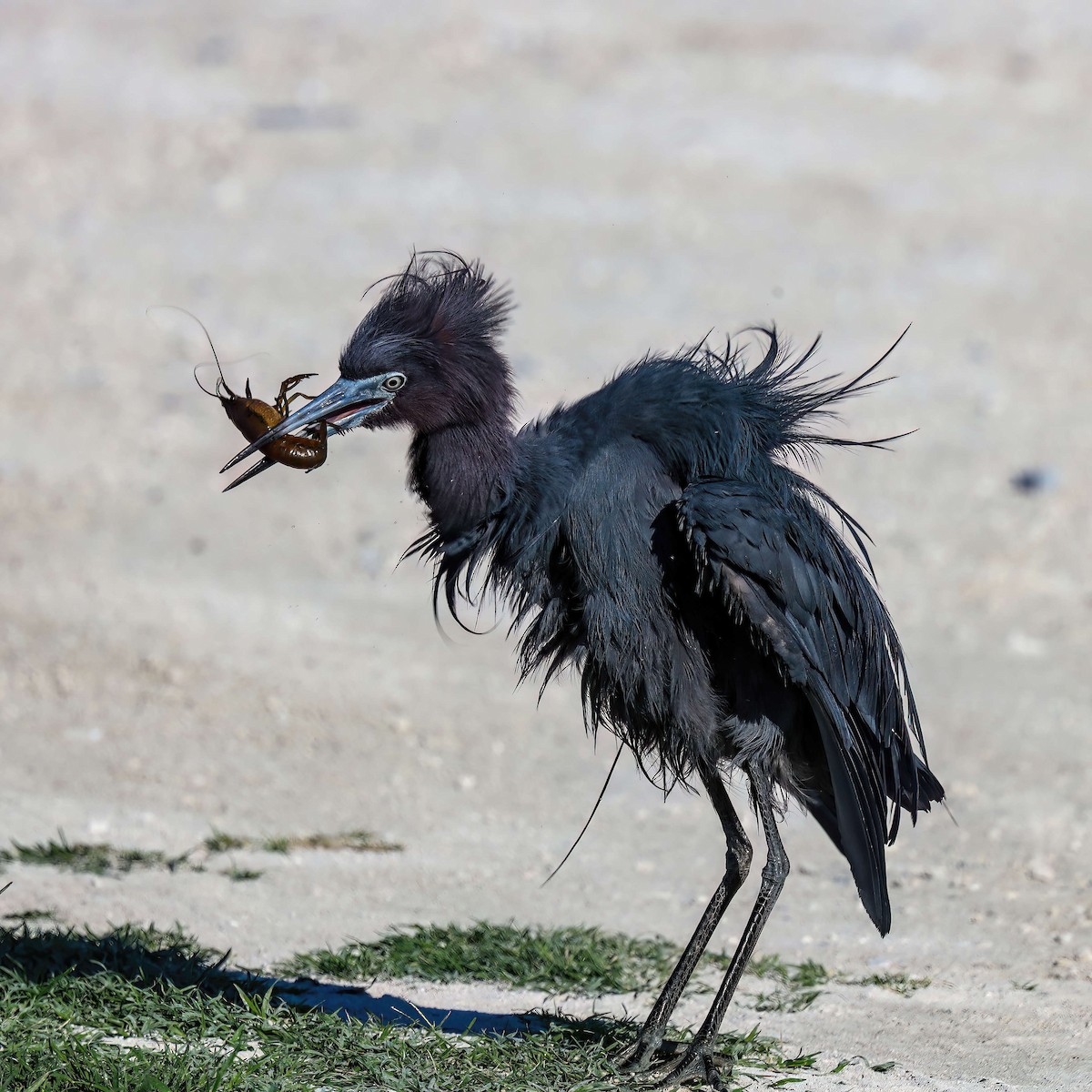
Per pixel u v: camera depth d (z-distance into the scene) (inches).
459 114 1391.5
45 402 875.4
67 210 1192.2
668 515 298.5
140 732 526.0
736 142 1330.0
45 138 1341.0
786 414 318.7
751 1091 288.8
